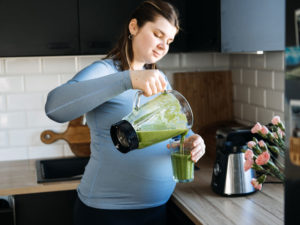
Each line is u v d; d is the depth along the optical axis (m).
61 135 2.63
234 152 1.84
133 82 1.30
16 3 2.18
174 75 2.72
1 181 2.21
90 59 2.63
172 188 1.80
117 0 2.27
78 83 1.37
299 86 0.97
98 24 2.27
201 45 2.23
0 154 2.61
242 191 1.83
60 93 1.37
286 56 1.01
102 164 1.70
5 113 2.59
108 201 1.71
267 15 2.05
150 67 1.88
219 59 2.80
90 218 1.75
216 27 2.03
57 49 2.26
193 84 2.73
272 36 2.07
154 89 1.29
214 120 2.78
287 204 1.05
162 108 1.38
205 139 2.60
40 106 2.62
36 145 2.64
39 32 2.22
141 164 1.68
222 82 2.78
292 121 1.00
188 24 2.38
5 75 2.55
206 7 2.13
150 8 1.59
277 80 2.27
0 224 2.13
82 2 2.24
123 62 1.70
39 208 2.18
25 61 2.56
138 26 1.62
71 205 2.21
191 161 1.52
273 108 2.33
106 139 1.68
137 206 1.72
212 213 1.67
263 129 1.51
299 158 0.99
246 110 2.64
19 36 2.21
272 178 2.06
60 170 2.56
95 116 1.68
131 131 1.31
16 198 2.14
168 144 1.68
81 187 1.81
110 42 2.30
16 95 2.58
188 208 1.73
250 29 2.03
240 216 1.63
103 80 1.34
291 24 0.98
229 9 1.99
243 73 2.64
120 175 1.68
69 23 2.25
